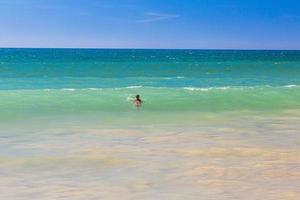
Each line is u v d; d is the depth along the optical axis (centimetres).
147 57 11244
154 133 1522
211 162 1152
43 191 925
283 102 2338
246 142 1384
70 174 1045
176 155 1219
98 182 988
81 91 2531
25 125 1648
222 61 8438
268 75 4506
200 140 1409
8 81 3484
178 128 1620
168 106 2169
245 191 935
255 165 1128
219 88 2734
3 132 1513
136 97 2159
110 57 10844
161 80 3778
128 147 1305
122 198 890
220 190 941
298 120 1830
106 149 1274
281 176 1041
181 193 922
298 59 10088
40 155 1200
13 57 10112
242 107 2186
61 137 1443
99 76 4162
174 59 9644
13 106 2058
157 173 1057
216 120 1809
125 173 1055
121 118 1831
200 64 6962
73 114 1917
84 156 1196
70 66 5875
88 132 1530
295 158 1198
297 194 917
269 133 1538
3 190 926
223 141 1394
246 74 4653
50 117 1831
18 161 1138
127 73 4681
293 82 3662
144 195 909
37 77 3903
